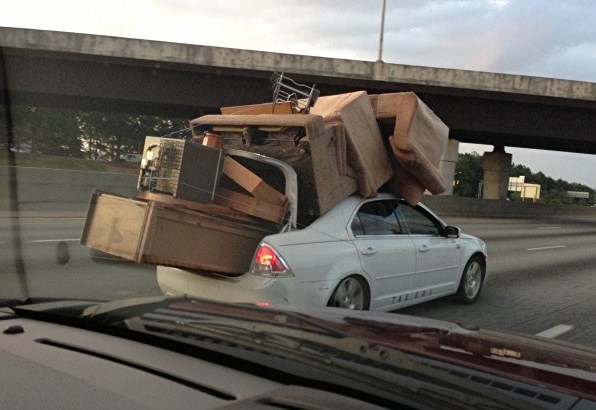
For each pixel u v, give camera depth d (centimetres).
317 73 2873
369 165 639
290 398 189
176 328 265
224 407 179
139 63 2770
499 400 202
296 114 649
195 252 532
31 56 2627
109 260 607
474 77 2933
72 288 596
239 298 529
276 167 592
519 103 3103
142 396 186
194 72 2866
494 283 1055
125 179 1753
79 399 180
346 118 614
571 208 4753
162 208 512
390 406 196
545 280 1120
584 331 700
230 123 650
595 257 1597
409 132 642
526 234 2338
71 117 2673
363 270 605
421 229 736
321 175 585
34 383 191
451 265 775
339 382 211
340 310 338
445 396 203
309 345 251
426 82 2928
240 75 2883
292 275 531
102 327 271
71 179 1569
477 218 3288
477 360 245
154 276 700
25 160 1534
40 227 1061
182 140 546
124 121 3084
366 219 641
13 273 519
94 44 2655
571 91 2934
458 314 771
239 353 235
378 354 243
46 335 256
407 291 687
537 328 706
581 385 221
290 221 567
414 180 691
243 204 572
